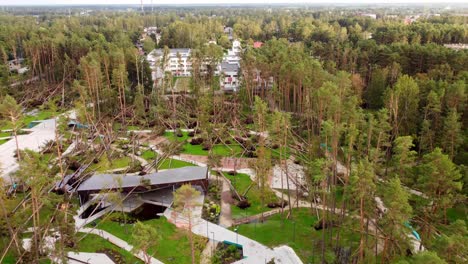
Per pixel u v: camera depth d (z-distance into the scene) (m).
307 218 60.56
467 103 75.94
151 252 51.59
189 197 42.69
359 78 107.94
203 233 56.28
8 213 54.12
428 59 110.94
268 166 64.44
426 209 53.00
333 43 159.12
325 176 55.72
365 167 46.44
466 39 165.50
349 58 127.69
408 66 114.00
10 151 82.81
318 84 87.00
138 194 67.19
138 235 40.28
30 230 55.44
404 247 43.88
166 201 65.38
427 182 50.41
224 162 80.94
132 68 120.44
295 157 82.06
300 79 91.25
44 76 134.50
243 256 51.44
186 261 50.16
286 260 50.78
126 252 51.97
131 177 67.25
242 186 70.75
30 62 133.75
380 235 52.44
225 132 95.94
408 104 80.75
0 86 108.44
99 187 63.03
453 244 37.75
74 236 53.00
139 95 100.69
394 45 126.31
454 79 94.31
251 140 88.94
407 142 55.94
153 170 76.44
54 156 80.25
